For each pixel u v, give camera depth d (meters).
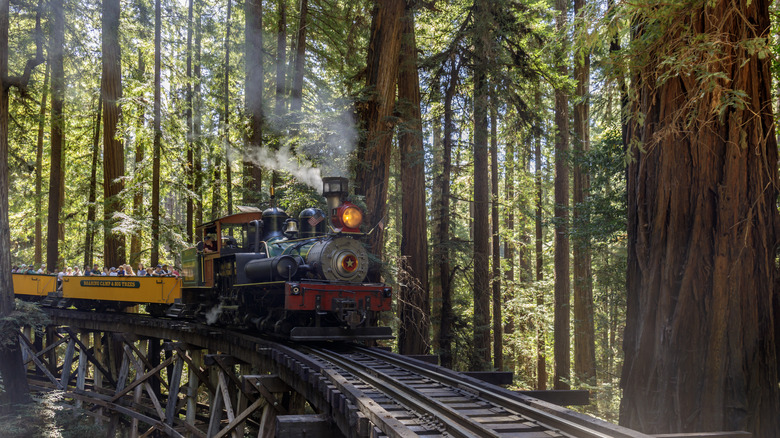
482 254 17.83
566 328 16.92
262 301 12.02
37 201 26.84
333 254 10.85
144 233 20.64
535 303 23.83
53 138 22.67
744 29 5.39
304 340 11.10
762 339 5.29
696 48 5.00
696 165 5.52
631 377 5.85
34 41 19.98
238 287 12.45
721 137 5.46
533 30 16.59
